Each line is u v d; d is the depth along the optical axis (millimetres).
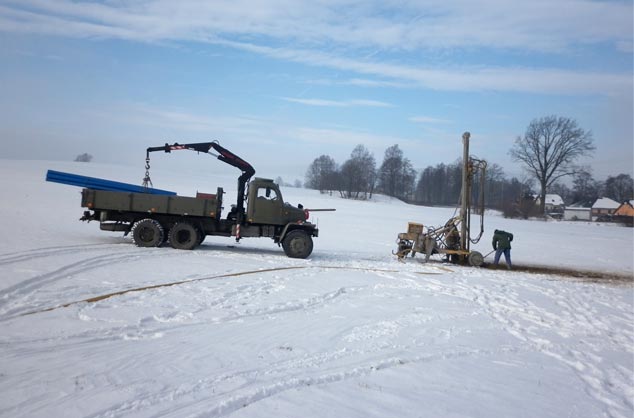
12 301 8062
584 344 8125
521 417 5016
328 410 4727
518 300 11453
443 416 4840
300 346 6785
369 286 11891
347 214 47625
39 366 5418
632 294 13953
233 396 4844
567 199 114875
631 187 114000
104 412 4371
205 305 8648
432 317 9086
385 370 6055
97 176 61875
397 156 111688
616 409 5480
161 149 17531
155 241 15891
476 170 18312
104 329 6922
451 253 17719
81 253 13438
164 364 5707
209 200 16203
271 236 16719
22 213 24844
